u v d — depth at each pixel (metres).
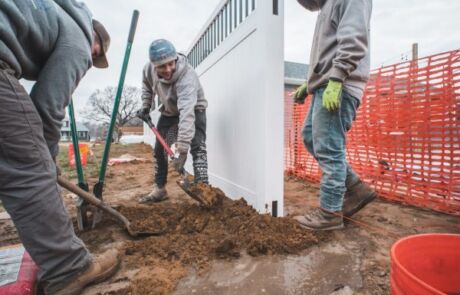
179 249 1.45
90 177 3.86
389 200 2.46
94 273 1.11
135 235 1.61
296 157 3.79
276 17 1.87
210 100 3.10
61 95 1.02
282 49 1.91
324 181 1.67
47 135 1.06
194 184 2.09
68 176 3.90
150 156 7.20
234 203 2.14
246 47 2.14
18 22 0.87
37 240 0.96
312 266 1.29
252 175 2.09
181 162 2.05
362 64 1.61
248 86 2.12
